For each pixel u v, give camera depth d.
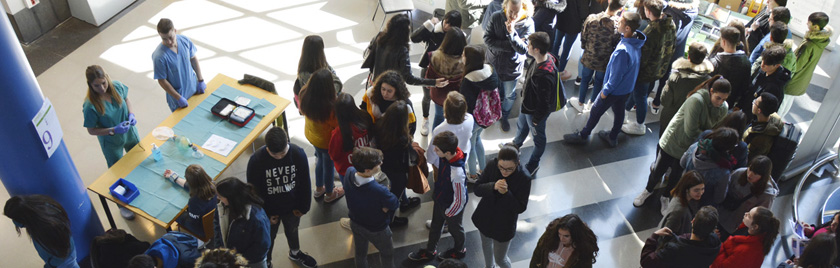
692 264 3.94
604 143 6.25
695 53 5.25
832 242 3.90
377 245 4.50
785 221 5.55
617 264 5.18
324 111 4.66
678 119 5.05
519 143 5.95
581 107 6.56
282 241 5.24
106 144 5.06
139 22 7.57
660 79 6.39
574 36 6.65
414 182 4.84
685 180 4.31
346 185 4.14
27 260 5.09
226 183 3.76
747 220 4.05
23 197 4.02
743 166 4.74
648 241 4.22
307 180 4.42
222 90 5.69
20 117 3.95
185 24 7.57
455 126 4.54
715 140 4.45
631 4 6.78
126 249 4.15
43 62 6.97
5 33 3.68
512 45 5.74
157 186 4.80
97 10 7.38
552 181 5.85
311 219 5.43
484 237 4.55
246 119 5.34
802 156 5.82
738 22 5.61
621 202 5.68
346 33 7.56
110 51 7.15
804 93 5.83
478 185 4.21
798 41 7.41
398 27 5.17
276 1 8.00
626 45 5.34
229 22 7.63
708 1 7.47
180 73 5.36
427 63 5.82
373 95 4.77
